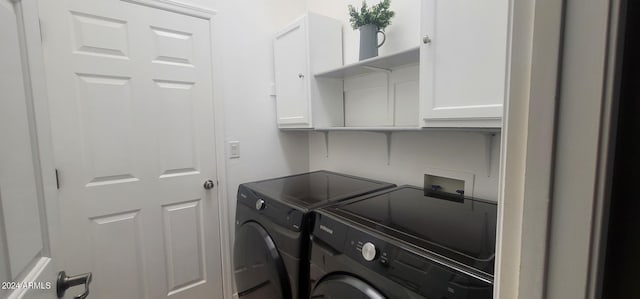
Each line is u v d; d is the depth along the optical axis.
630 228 0.32
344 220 1.06
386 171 1.79
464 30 1.03
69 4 1.36
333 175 2.03
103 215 1.51
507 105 0.38
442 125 1.14
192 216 1.81
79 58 1.40
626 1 0.30
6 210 0.53
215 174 1.89
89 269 1.48
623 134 0.31
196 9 1.74
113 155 1.52
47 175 0.70
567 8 0.31
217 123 1.88
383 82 1.73
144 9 1.56
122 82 1.53
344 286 0.95
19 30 0.62
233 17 1.91
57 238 0.74
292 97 1.94
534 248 0.36
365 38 1.57
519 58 0.36
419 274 0.77
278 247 1.29
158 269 1.70
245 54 1.99
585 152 0.31
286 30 1.92
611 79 0.30
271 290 1.32
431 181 1.57
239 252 1.62
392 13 1.53
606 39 0.29
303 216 1.18
